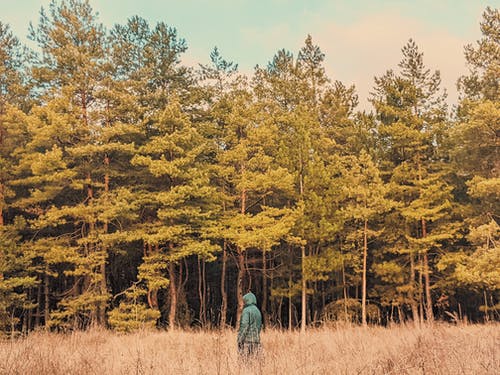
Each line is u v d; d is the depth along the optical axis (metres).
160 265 24.88
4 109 25.98
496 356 6.82
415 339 8.97
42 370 6.57
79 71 25.48
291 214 26.19
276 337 12.57
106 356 8.30
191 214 25.06
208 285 36.50
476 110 23.23
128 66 28.94
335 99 35.50
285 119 29.14
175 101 26.12
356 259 27.91
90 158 26.00
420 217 27.28
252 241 24.36
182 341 11.86
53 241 25.02
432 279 32.06
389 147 32.03
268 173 25.64
